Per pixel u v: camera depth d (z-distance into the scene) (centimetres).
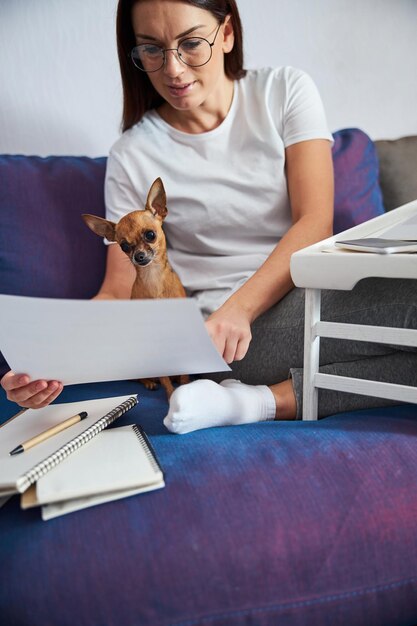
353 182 147
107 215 134
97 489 71
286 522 69
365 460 78
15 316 75
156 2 109
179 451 82
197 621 66
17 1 150
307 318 95
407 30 183
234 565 67
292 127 126
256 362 113
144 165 129
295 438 84
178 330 76
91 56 158
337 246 92
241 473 75
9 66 153
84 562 65
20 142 158
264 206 126
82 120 161
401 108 189
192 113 127
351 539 70
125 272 128
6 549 68
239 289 110
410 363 97
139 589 65
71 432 85
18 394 88
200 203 126
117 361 83
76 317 74
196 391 91
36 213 134
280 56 173
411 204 109
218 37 117
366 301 97
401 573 71
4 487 70
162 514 69
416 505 73
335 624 69
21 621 64
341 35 176
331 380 95
